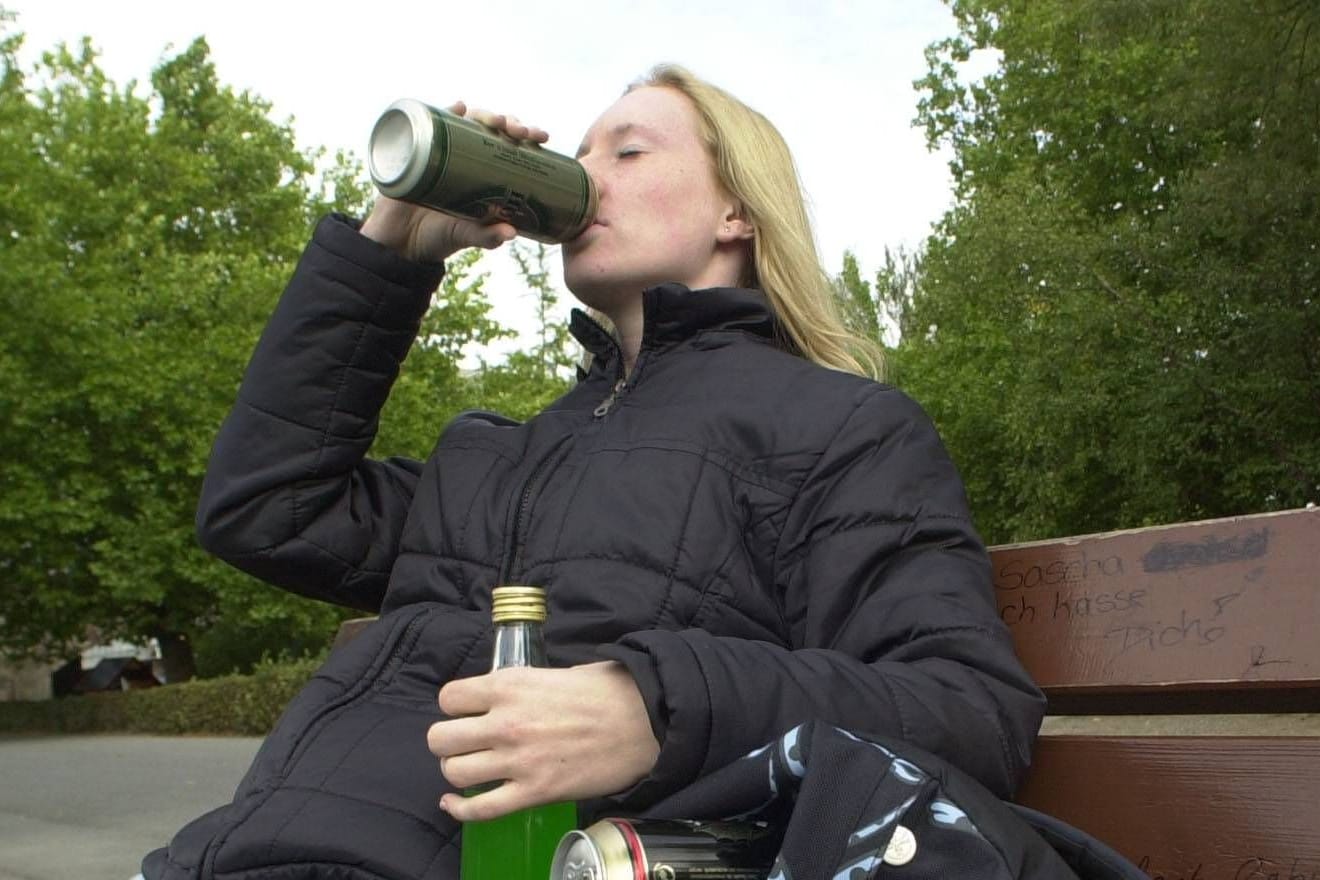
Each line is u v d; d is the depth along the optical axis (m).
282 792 1.33
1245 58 11.34
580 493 1.49
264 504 1.71
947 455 1.45
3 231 17.84
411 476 1.90
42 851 5.50
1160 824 1.31
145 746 13.41
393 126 1.50
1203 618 1.34
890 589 1.29
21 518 16.62
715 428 1.49
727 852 0.92
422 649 1.47
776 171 1.87
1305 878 1.20
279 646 20.77
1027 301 14.74
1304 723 5.82
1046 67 18.23
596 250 1.74
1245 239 12.60
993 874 0.86
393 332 1.76
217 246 20.12
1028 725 1.20
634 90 1.89
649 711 1.02
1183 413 12.95
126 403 16.84
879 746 0.95
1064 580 1.49
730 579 1.40
